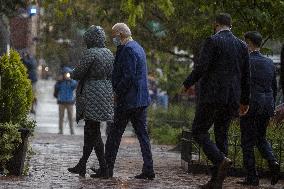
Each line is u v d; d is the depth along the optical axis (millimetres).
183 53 52000
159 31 48312
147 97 23375
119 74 22984
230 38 20734
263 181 24766
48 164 27156
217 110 20516
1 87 23500
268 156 23266
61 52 57031
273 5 28094
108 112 23094
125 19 45906
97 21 49812
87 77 23172
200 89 20641
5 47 33344
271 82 23188
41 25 55844
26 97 24359
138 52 23078
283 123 28188
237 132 26844
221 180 20203
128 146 39188
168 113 50438
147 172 23516
